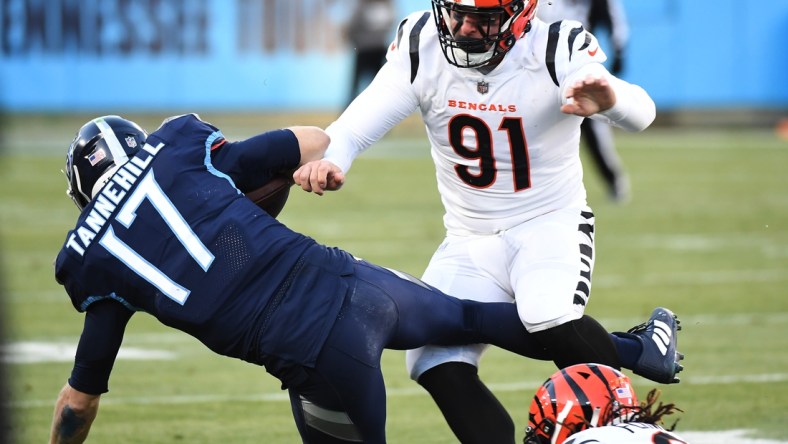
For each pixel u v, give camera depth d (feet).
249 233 39.47
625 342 44.73
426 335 41.98
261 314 38.99
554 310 42.63
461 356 44.65
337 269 39.99
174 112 200.13
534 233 45.52
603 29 129.49
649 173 165.17
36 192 141.49
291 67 201.05
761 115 219.61
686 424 54.70
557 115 44.86
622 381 36.76
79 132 42.78
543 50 44.11
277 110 201.87
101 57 198.18
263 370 68.03
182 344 75.15
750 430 53.57
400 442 53.01
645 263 101.55
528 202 46.24
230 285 38.93
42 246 107.96
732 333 75.77
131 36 198.49
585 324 42.98
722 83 206.69
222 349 39.60
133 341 75.87
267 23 200.75
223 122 201.05
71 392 40.96
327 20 200.13
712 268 99.25
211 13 199.72
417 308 41.37
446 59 44.73
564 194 46.55
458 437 44.32
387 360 71.36
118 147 41.93
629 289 90.17
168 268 39.11
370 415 39.91
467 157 46.09
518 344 43.91
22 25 195.72
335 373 39.11
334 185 42.80
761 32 206.59
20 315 80.28
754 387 62.13
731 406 58.08
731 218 126.82
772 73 207.51
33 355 69.00
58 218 123.95
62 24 196.85
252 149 41.45
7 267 97.81
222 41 200.23
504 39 43.27
